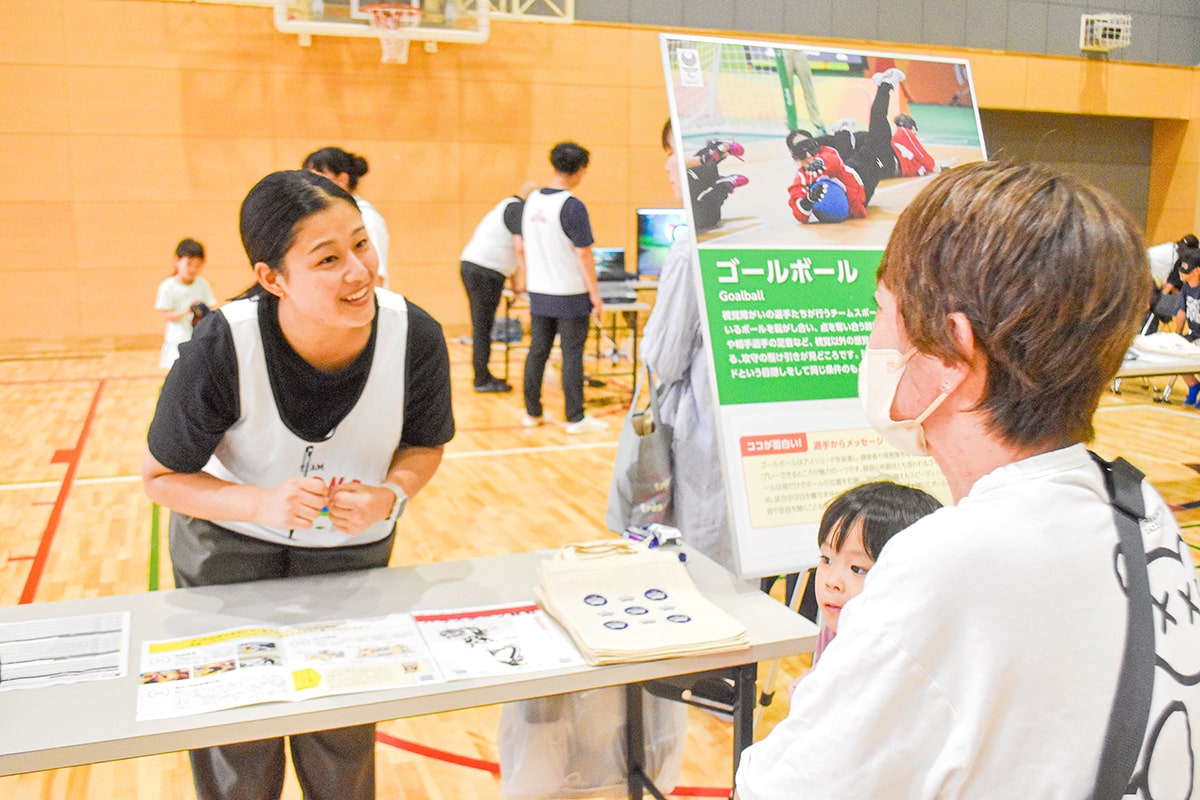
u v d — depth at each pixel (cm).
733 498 208
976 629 70
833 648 75
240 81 945
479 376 761
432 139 1005
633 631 160
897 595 72
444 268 1029
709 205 219
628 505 264
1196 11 1242
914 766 71
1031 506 73
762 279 220
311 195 153
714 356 214
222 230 962
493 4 1001
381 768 264
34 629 163
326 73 966
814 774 73
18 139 905
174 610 173
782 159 225
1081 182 76
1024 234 72
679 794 247
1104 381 74
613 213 1071
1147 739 69
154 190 941
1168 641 72
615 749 201
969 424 78
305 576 190
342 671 149
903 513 146
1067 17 1184
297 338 165
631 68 1052
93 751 128
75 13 901
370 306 160
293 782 255
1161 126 1286
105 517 466
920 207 78
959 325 74
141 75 923
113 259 941
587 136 1051
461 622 169
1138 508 76
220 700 139
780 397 217
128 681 145
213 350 161
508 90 1019
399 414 178
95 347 947
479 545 434
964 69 244
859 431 220
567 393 632
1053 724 69
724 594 187
